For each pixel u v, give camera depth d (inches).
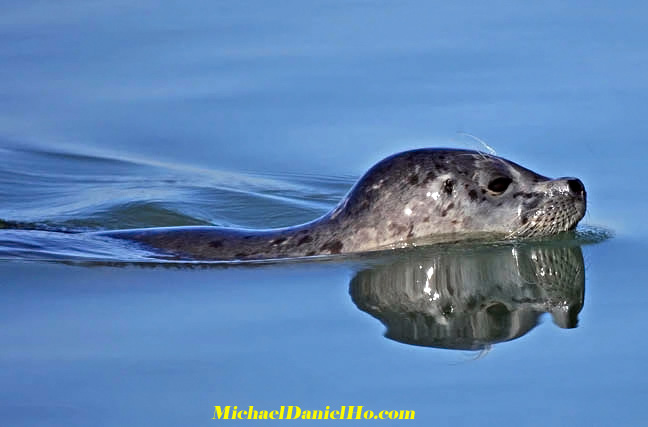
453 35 2460.6
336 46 2433.6
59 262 1609.3
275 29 2539.4
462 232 1608.0
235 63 2377.0
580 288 1483.8
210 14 2650.1
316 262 1578.5
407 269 1541.6
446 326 1365.7
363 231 1603.1
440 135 2034.9
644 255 1596.9
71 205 2006.6
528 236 1616.6
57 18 2655.0
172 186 2080.5
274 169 2090.3
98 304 1439.5
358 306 1422.2
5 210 1985.7
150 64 2404.0
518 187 1621.6
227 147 2146.9
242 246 1638.8
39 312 1414.9
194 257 1621.6
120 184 2090.3
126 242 1702.8
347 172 2062.0
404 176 1612.9
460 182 1605.6
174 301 1446.9
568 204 1608.0
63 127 2246.6
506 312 1407.5
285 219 1948.8
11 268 1579.7
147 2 2746.1
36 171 2149.4
